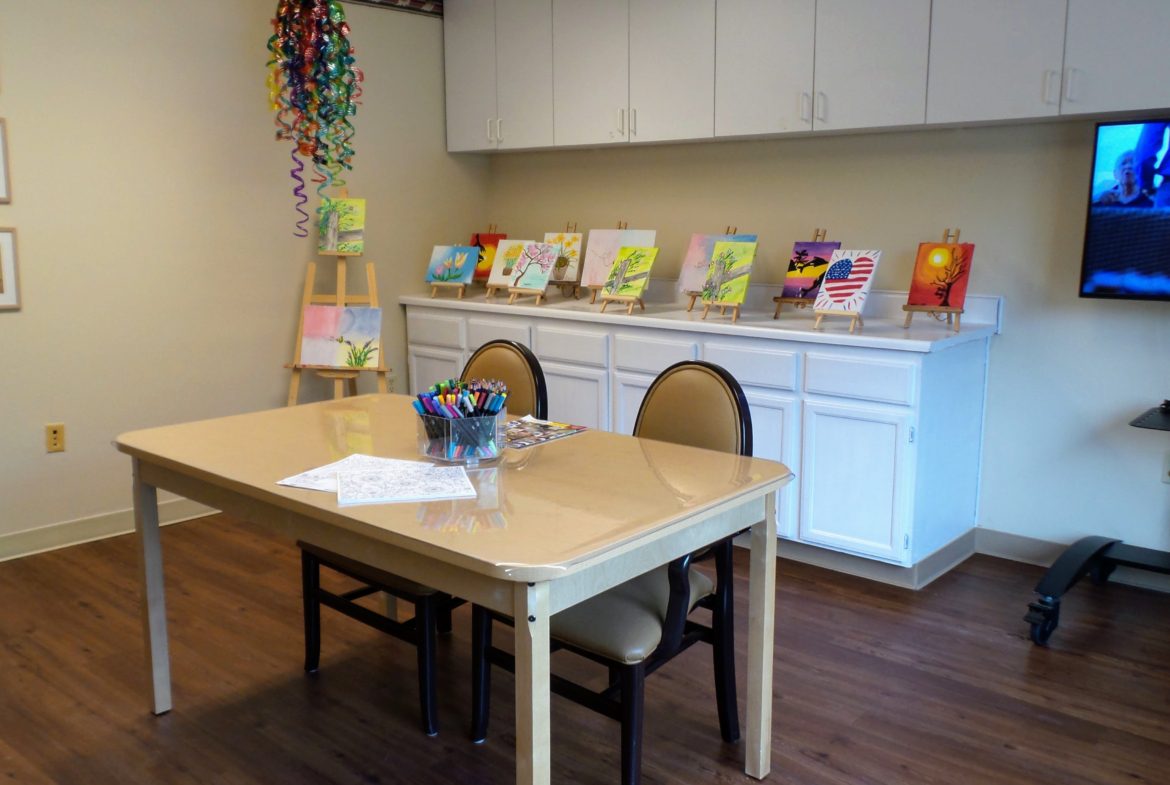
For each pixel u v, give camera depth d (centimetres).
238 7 402
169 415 402
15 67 345
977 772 219
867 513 327
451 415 213
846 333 327
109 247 376
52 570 350
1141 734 235
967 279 333
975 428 353
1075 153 325
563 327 408
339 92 392
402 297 476
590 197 470
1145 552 316
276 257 429
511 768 225
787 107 359
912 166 362
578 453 226
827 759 225
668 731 238
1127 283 299
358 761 227
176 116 389
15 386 358
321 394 454
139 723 245
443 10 476
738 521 200
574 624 198
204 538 384
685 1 382
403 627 239
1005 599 320
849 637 290
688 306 408
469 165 503
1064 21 295
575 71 424
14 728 242
